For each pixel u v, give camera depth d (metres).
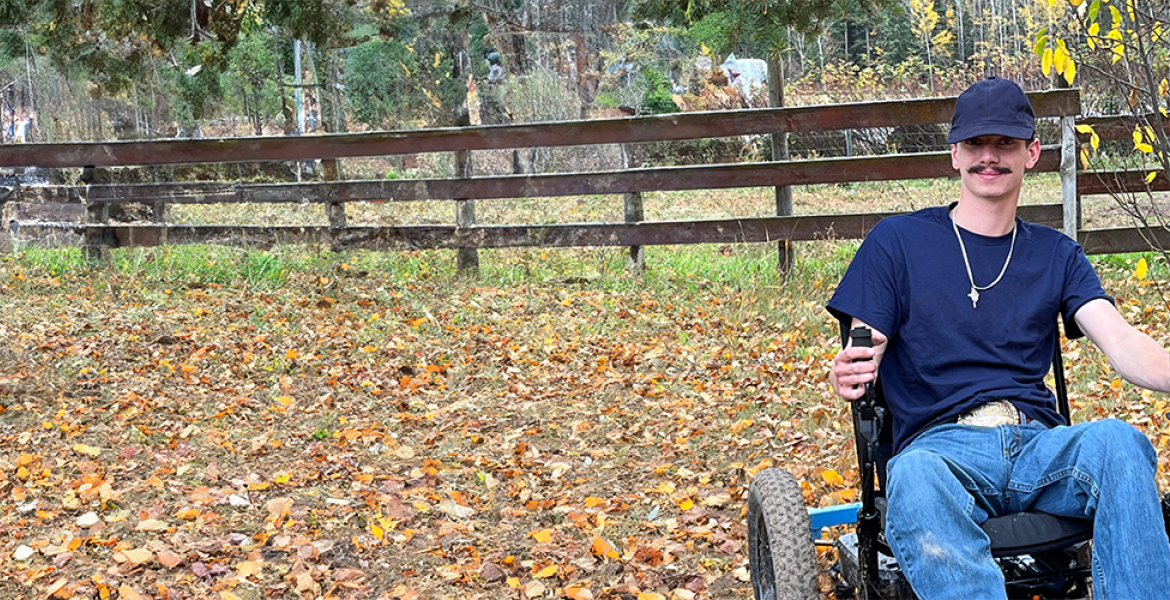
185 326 7.95
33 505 4.92
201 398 6.49
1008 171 2.97
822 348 7.20
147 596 4.06
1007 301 2.96
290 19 9.53
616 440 5.84
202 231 10.35
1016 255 2.99
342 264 9.91
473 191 9.86
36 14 9.77
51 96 16.16
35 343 7.36
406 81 16.89
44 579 4.23
